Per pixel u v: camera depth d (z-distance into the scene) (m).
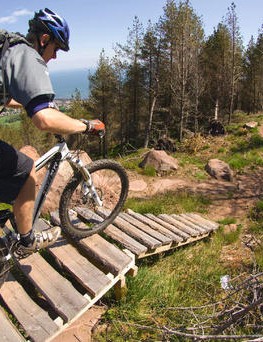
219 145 15.71
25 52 2.36
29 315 3.25
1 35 2.35
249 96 42.62
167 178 10.80
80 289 4.13
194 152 15.14
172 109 35.44
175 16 29.16
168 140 17.11
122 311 3.83
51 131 2.47
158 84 32.06
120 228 5.04
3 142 2.61
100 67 34.38
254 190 9.59
